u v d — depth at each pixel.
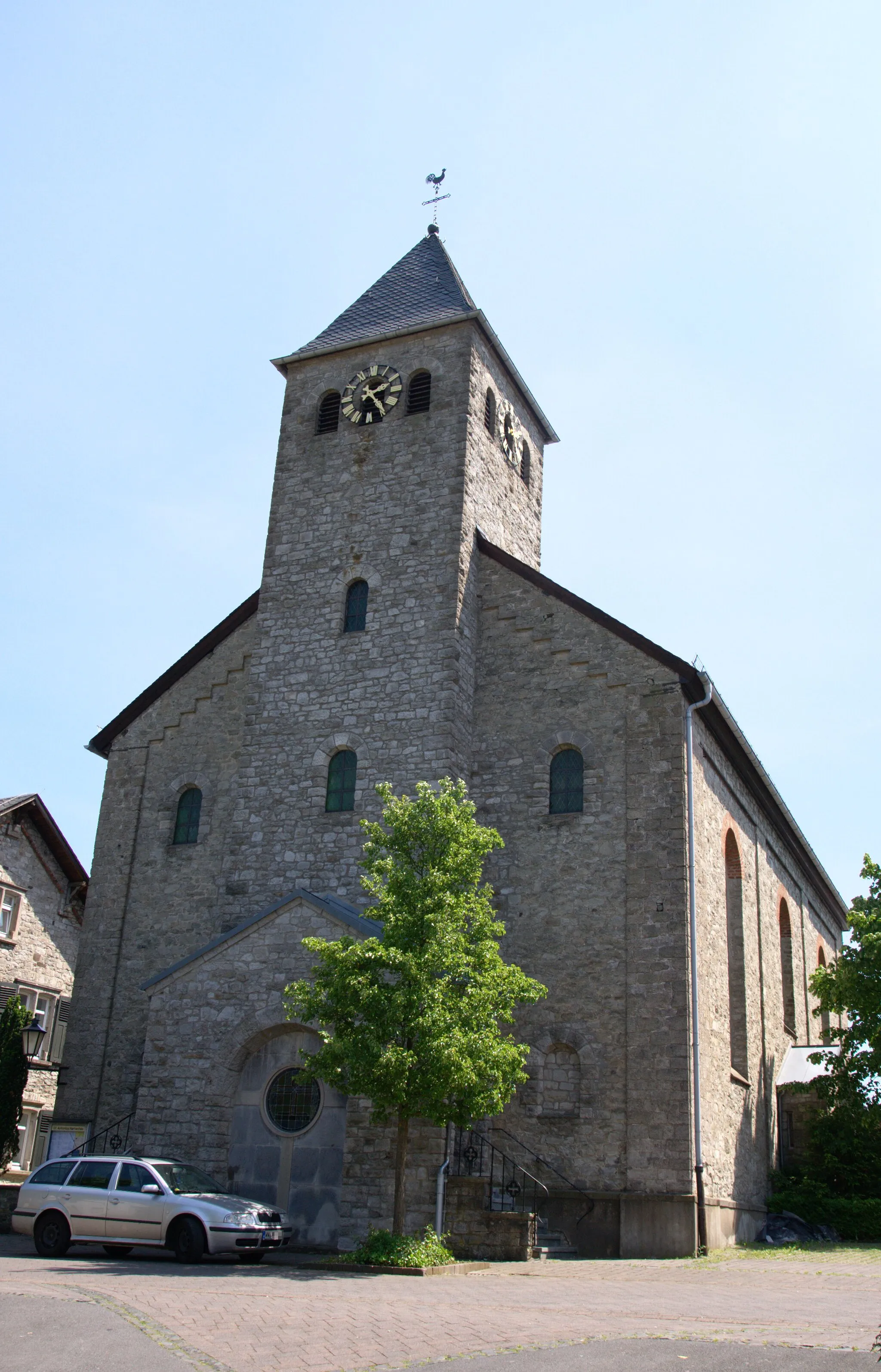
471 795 24.56
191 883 26.28
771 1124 26.89
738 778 27.78
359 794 24.56
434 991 17.38
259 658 26.86
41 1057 35.12
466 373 27.48
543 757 24.25
